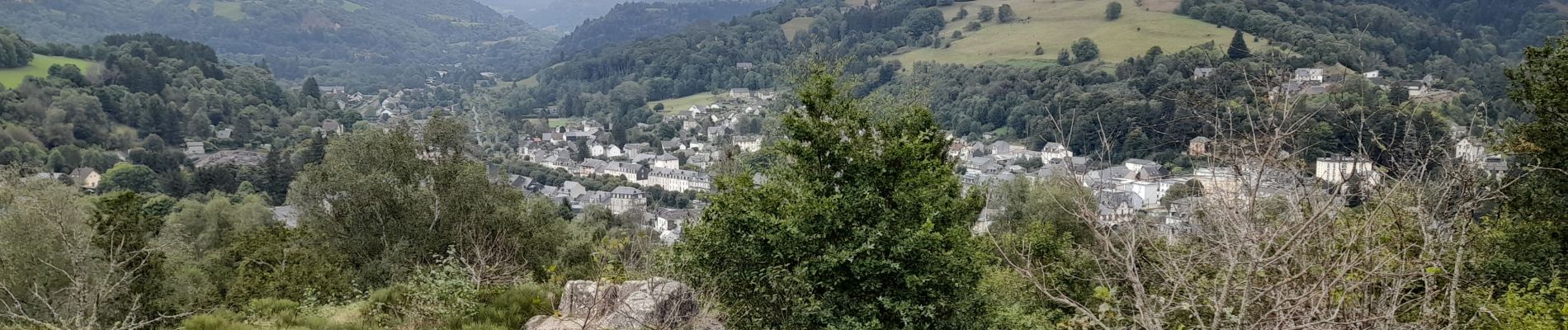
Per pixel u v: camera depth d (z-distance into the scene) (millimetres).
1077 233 25031
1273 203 7668
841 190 12688
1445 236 8000
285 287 17750
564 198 90750
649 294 11266
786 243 12016
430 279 13234
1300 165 7449
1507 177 10305
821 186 12625
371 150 27297
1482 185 8312
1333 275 7109
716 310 12195
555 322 11430
